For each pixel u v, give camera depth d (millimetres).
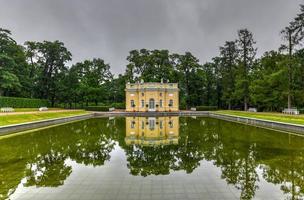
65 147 12414
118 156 10453
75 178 7492
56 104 57500
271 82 33656
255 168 8438
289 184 6859
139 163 9281
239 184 6906
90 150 11688
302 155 10281
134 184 6953
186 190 6473
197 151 11305
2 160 9688
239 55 44625
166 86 49375
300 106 38375
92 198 5934
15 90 46531
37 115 27375
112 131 19000
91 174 7906
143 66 57469
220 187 6684
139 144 13250
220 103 60031
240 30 43375
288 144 12867
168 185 6863
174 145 12883
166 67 54938
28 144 13227
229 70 51250
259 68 43688
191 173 7980
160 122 27375
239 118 29734
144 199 5867
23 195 6141
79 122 27562
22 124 20016
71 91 53469
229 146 12438
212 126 22625
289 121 21406
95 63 63219
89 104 61250
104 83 64375
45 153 10961
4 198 5961
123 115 41531
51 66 52625
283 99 35750
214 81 59719
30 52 51625
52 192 6328
